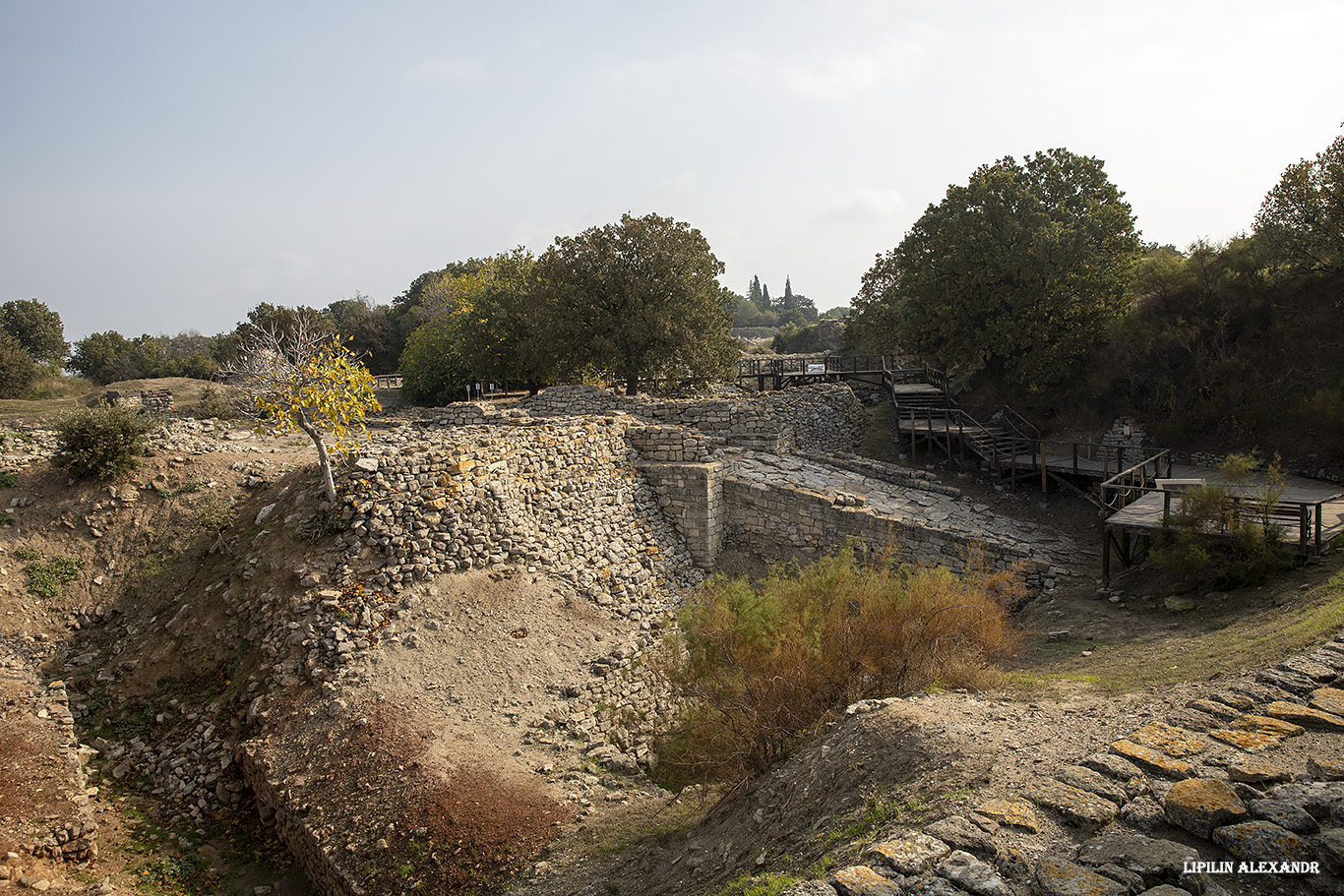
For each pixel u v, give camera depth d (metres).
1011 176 25.23
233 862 9.84
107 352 67.94
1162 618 12.19
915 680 9.36
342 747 10.49
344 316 88.06
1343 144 20.12
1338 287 20.66
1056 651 11.71
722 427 23.42
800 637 9.11
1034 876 4.49
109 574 14.46
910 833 5.20
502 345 38.66
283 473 16.88
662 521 18.88
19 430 18.52
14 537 14.47
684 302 30.25
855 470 22.23
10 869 8.64
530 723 11.60
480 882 8.68
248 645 12.38
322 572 12.99
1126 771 5.70
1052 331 25.19
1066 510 20.11
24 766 10.27
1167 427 21.77
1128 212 26.22
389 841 9.23
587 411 26.12
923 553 17.05
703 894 6.51
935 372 31.12
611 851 8.68
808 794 7.32
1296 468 18.77
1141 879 4.28
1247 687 7.09
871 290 38.22
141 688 12.23
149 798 10.65
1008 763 6.23
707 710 9.09
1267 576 11.85
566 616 14.18
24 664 12.60
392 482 14.39
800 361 39.47
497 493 15.33
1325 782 5.05
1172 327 22.84
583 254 30.39
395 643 12.25
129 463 16.11
